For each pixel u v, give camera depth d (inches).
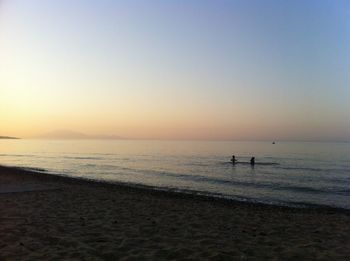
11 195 640.4
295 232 398.3
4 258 268.1
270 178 1413.6
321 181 1339.8
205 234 363.3
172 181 1284.4
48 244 311.9
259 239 347.9
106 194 721.0
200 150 4409.5
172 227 398.0
